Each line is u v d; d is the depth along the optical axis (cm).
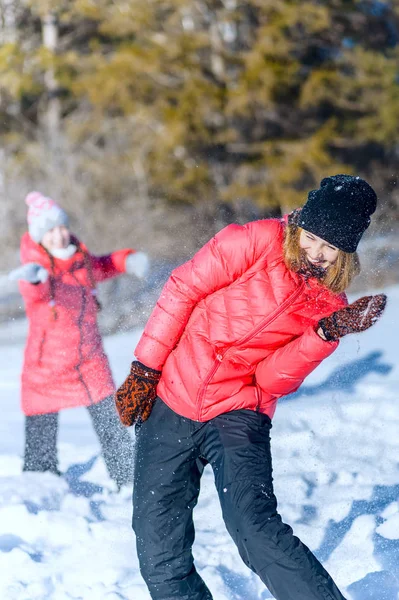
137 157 3262
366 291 2055
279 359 468
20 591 534
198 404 468
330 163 3162
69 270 777
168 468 473
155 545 466
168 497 472
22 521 632
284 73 3134
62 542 621
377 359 1132
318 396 966
